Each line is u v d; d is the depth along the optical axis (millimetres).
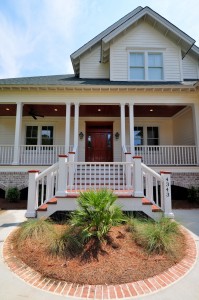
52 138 11055
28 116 11023
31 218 4695
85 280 2549
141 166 5047
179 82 9391
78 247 3211
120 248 3281
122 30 9703
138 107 9477
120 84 8352
